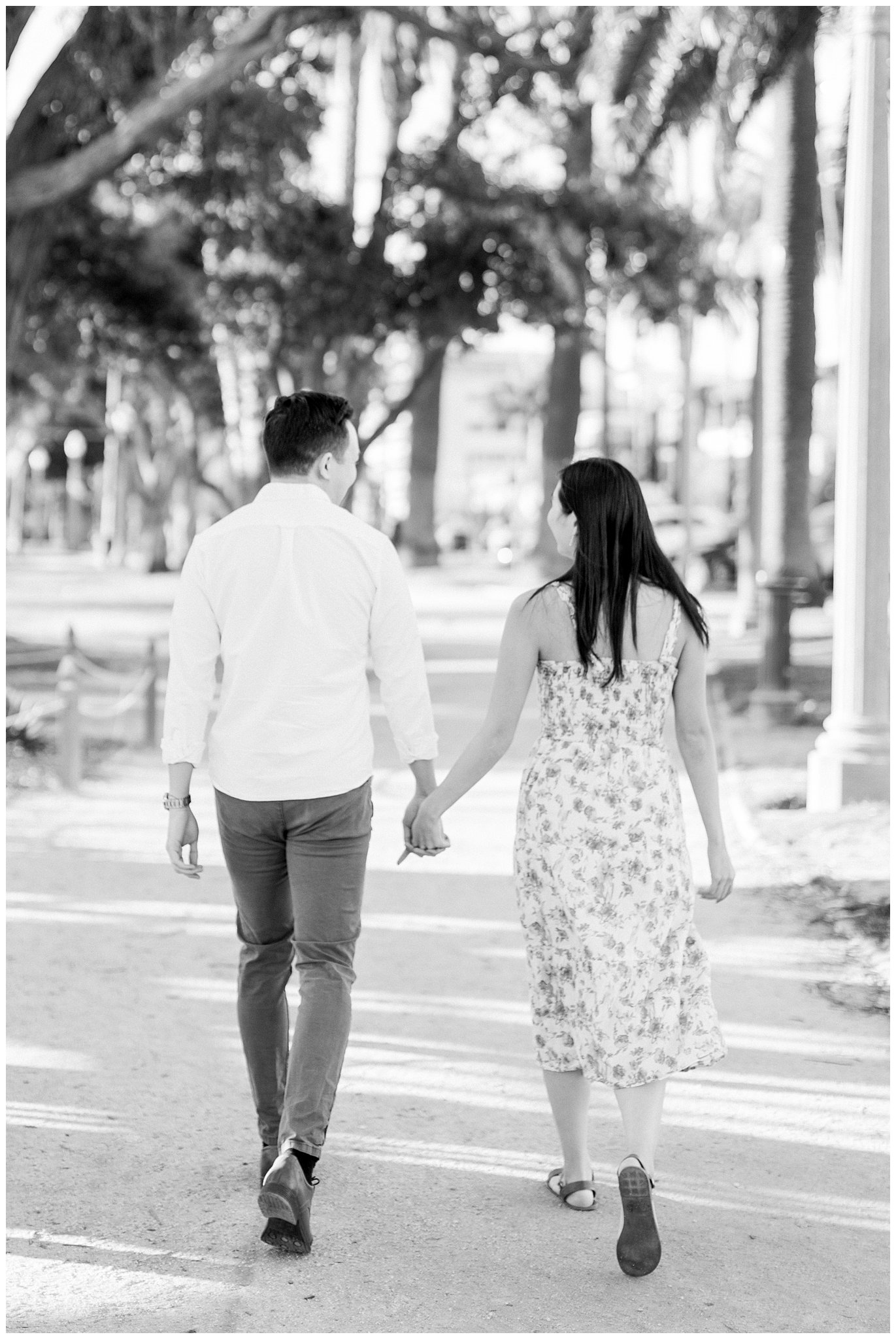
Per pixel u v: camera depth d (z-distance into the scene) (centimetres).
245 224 1859
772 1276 329
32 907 681
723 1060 479
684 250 1886
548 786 348
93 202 1845
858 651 929
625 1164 322
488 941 630
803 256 1617
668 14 1320
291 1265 330
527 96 1802
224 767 353
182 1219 354
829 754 927
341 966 355
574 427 3166
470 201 1800
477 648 2184
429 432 3997
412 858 811
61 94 1120
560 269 1831
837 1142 411
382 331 1916
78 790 1030
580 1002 344
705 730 356
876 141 898
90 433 6047
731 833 865
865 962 595
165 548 4469
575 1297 316
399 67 2180
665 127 1394
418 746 362
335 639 351
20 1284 320
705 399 6141
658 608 350
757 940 629
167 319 2016
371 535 357
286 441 361
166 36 1106
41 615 2678
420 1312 309
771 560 1655
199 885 736
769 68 1169
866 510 924
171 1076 458
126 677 1455
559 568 3203
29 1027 503
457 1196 371
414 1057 480
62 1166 386
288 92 1662
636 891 342
